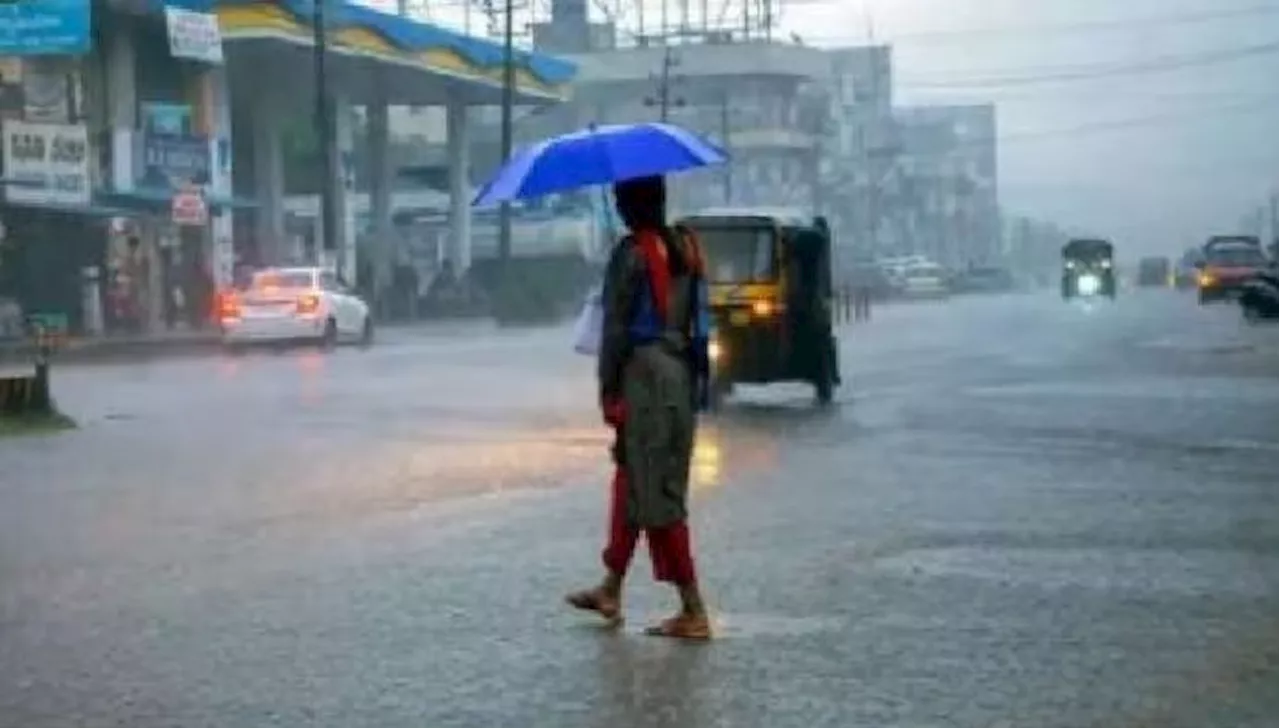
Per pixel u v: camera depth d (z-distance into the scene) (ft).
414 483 54.54
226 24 199.72
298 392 96.43
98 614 33.83
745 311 85.66
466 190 278.67
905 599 34.86
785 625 32.42
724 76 403.13
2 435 70.90
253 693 27.43
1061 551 40.55
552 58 302.86
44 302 174.70
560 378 108.06
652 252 31.91
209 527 45.42
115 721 25.79
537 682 28.04
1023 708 26.05
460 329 212.02
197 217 181.06
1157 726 24.99
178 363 130.31
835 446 65.72
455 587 36.42
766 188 408.67
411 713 26.12
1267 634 31.14
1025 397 88.58
